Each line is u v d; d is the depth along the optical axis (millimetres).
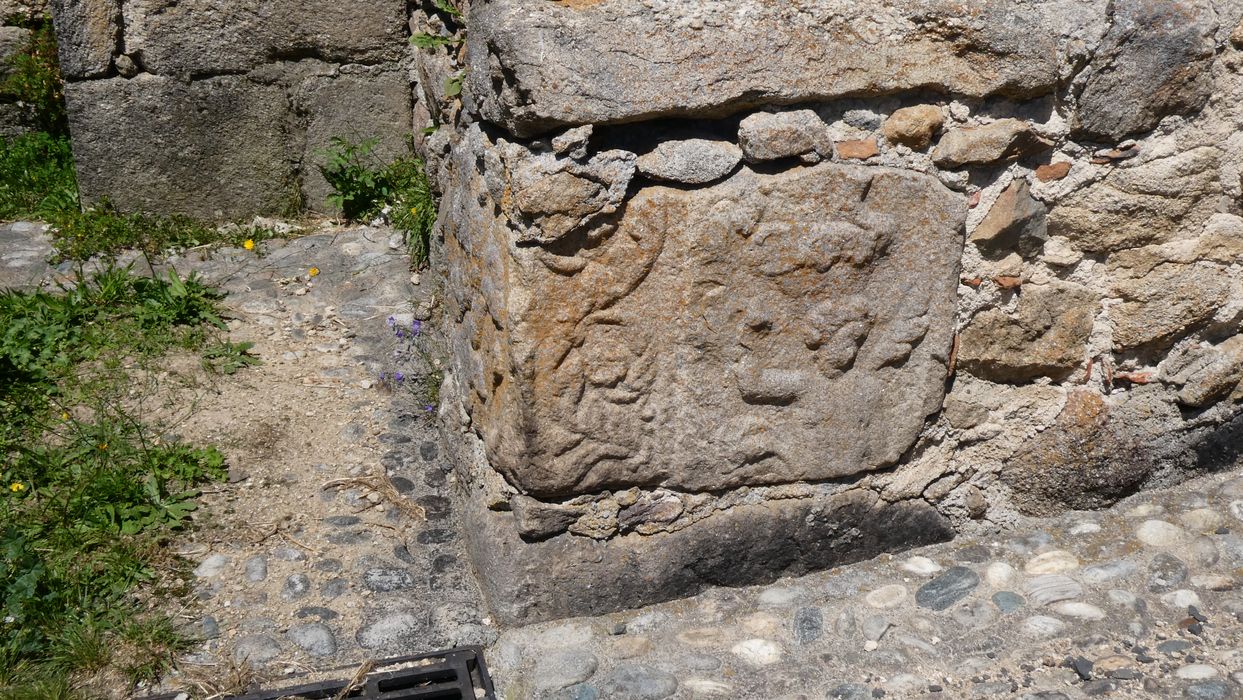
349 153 5652
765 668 3045
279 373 4426
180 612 3203
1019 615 3203
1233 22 3197
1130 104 3176
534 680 3039
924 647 3090
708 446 3209
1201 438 3666
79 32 5160
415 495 3801
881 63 2938
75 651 3000
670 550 3299
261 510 3664
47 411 4035
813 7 2852
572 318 2959
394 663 3074
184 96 5398
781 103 2918
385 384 4379
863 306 3172
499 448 3174
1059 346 3443
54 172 5996
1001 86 3053
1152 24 3100
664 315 3033
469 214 3311
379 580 3377
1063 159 3258
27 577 3162
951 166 3127
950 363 3375
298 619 3199
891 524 3490
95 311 4602
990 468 3561
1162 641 3062
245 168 5594
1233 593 3230
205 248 5324
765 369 3162
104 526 3477
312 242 5406
